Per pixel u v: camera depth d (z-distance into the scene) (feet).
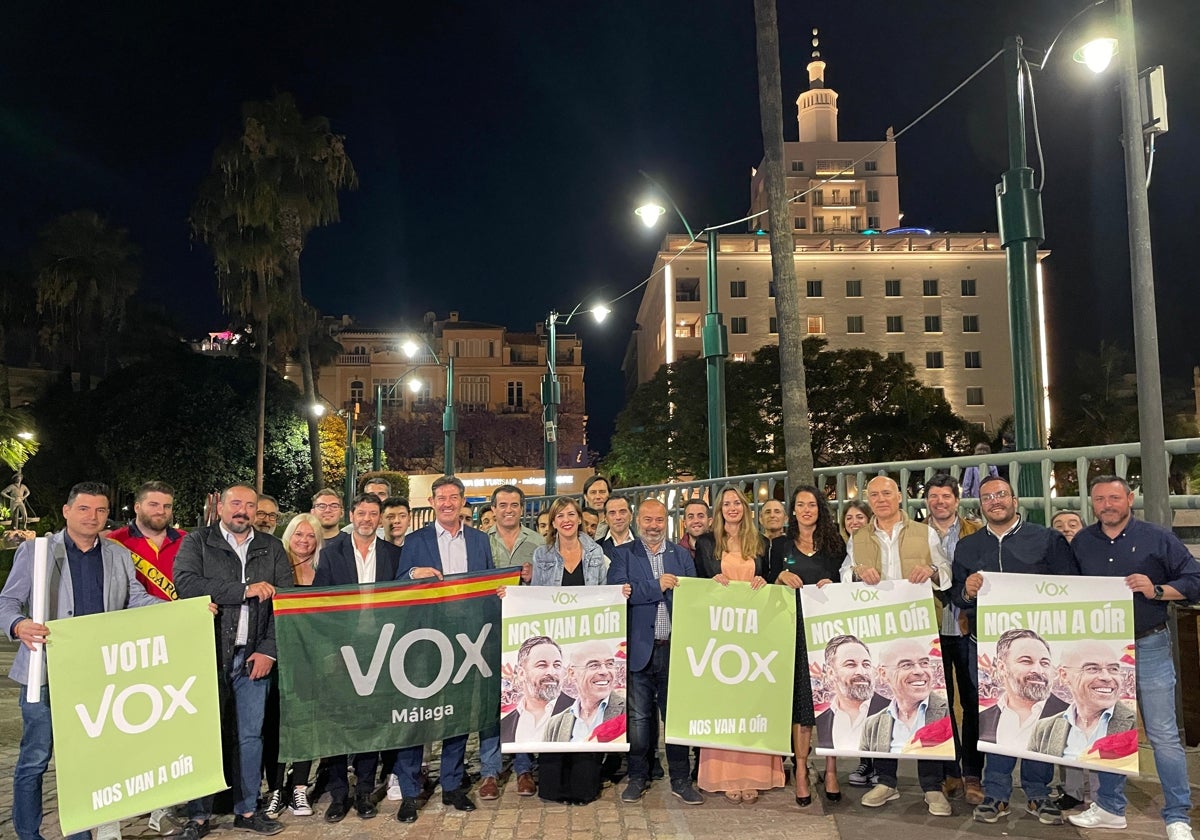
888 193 236.84
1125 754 15.74
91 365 146.72
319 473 105.81
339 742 17.79
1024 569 17.02
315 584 18.90
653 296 220.02
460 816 17.97
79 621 15.66
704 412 128.88
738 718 18.26
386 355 227.81
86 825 15.37
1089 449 24.08
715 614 18.53
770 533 21.07
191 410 120.06
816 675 17.81
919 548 18.34
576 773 18.52
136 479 119.14
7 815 18.78
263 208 95.81
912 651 17.54
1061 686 16.20
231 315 107.86
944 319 200.85
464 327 231.50
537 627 18.56
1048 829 16.33
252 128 94.99
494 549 22.04
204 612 16.80
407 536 20.01
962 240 203.00
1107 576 16.25
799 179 236.84
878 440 122.93
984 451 39.96
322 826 17.57
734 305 199.11
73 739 15.40
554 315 83.97
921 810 17.56
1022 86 30.94
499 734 19.22
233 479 121.90
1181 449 21.49
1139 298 22.12
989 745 16.48
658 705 19.98
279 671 17.71
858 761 21.35
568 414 227.81
